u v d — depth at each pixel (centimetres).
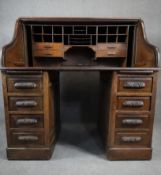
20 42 159
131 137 150
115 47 166
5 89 143
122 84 142
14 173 139
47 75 141
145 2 196
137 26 160
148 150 152
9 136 150
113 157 153
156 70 139
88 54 177
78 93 215
